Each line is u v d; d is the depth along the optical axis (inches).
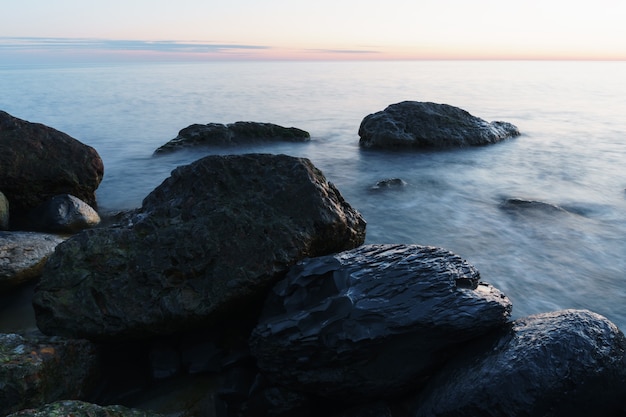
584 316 174.1
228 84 2479.1
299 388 172.9
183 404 179.0
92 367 187.5
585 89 2064.5
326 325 171.0
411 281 183.6
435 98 1609.3
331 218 230.7
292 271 201.8
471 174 546.0
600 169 571.8
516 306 259.0
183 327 204.4
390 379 169.2
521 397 146.9
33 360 166.9
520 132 824.3
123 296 204.4
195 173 250.5
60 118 1061.8
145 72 4881.9
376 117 703.1
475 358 166.4
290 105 1379.2
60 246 219.0
